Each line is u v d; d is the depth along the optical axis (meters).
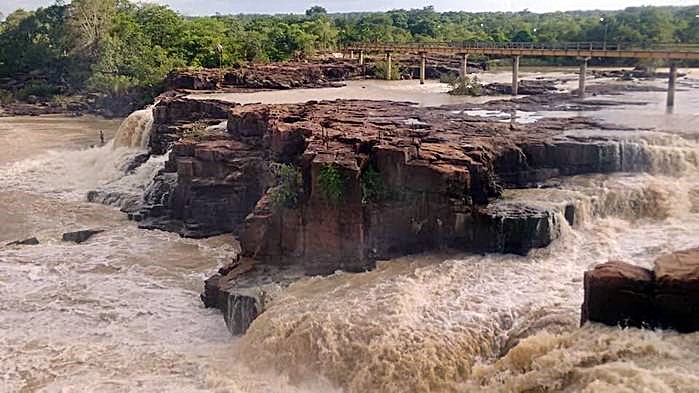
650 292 17.36
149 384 19.72
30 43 100.19
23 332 23.36
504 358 18.28
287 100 51.97
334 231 24.89
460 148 27.89
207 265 29.66
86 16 92.94
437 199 24.91
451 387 18.36
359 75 79.25
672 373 14.98
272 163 29.92
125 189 40.88
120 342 22.66
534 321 19.84
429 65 84.38
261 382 19.81
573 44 58.69
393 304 21.05
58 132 65.25
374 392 18.62
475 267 23.73
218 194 33.69
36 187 43.66
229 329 23.55
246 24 125.44
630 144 30.27
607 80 73.06
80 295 26.45
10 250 31.56
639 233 26.09
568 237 25.56
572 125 36.00
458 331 19.66
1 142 58.91
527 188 28.61
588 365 16.55
